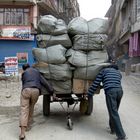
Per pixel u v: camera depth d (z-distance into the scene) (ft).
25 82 15.89
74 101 19.10
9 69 38.37
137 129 17.08
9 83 37.91
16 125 17.94
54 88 17.30
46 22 17.28
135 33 67.56
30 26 66.28
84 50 17.16
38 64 17.22
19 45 66.85
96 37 16.97
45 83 16.51
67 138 15.30
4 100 27.35
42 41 17.35
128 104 25.48
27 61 66.69
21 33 66.33
